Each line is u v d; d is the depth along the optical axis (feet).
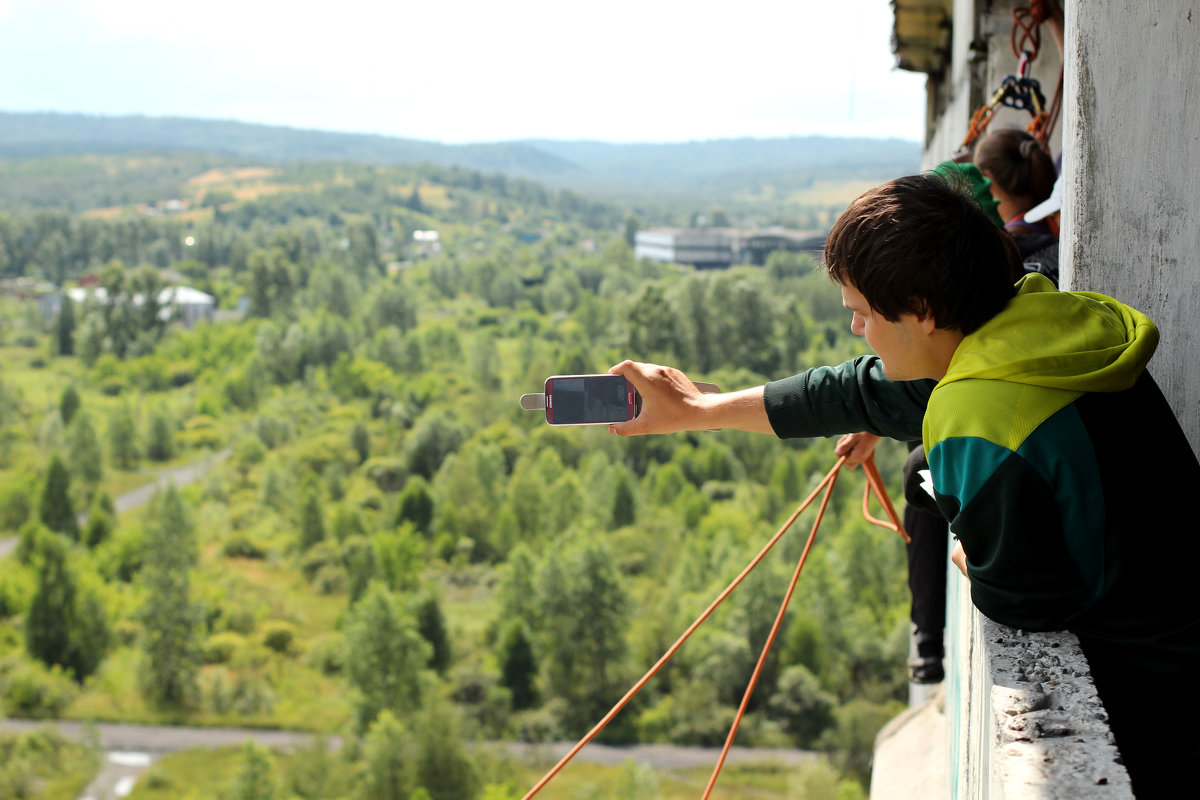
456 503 304.71
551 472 318.65
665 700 216.13
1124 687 4.09
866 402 5.96
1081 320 4.23
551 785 189.47
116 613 253.44
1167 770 4.03
